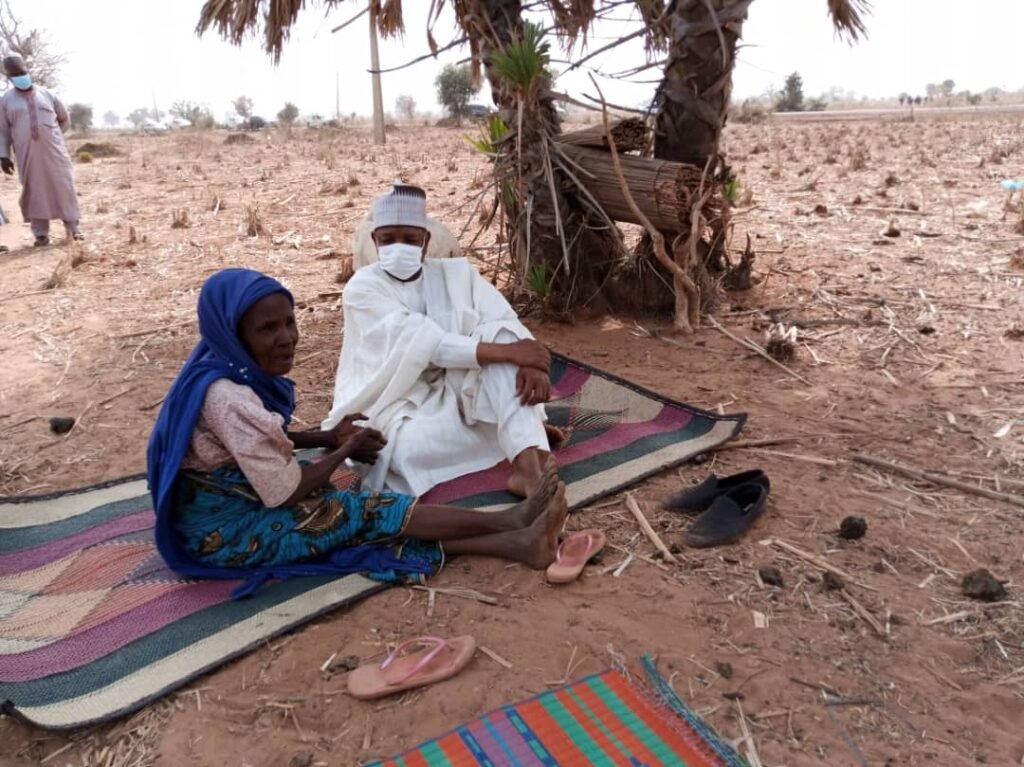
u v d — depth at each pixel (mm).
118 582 3010
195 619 2754
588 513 3402
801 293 6219
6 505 3619
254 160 19906
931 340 5199
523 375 3434
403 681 2416
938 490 3484
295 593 2871
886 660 2494
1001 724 2252
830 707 2312
